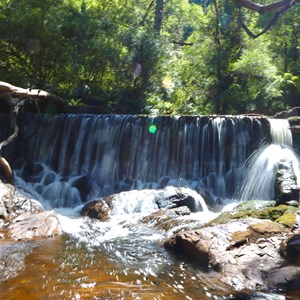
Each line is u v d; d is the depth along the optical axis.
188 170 9.30
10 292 3.33
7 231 5.42
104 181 9.84
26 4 13.05
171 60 16.83
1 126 11.20
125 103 14.76
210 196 8.59
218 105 17.52
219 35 17.48
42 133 10.84
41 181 9.82
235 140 9.07
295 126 8.83
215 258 4.07
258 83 16.41
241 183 8.77
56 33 13.13
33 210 6.63
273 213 5.54
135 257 4.47
